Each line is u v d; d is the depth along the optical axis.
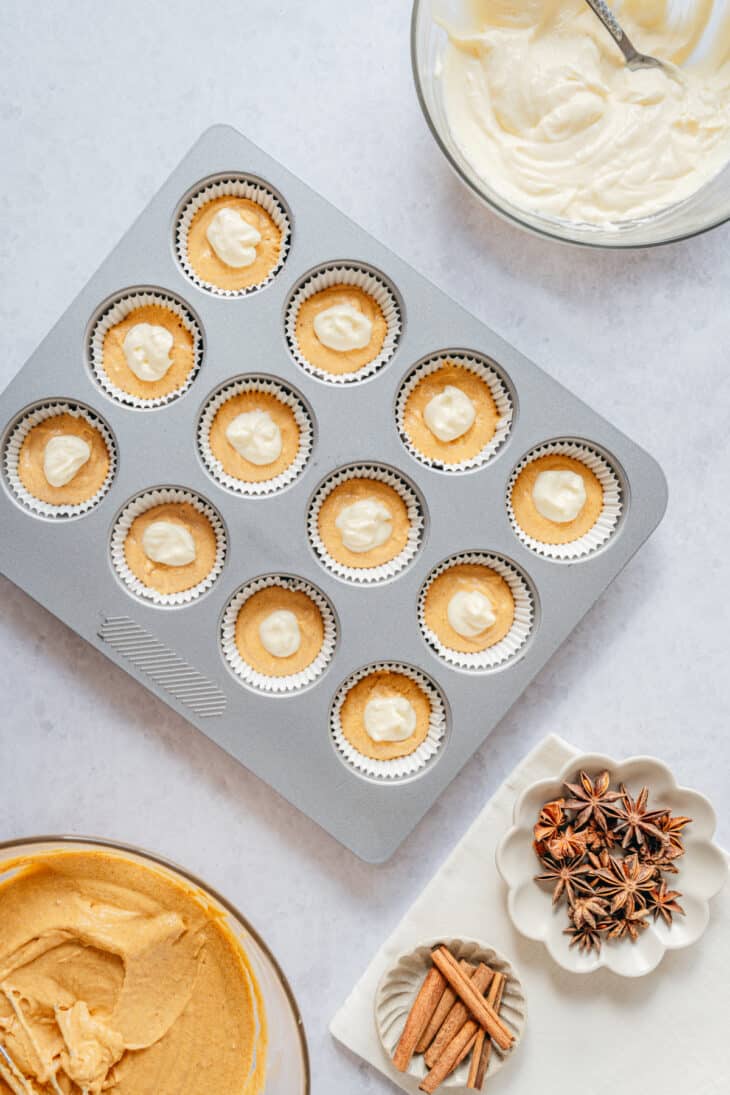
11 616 0.96
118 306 0.93
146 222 0.92
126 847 0.87
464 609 0.94
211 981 0.93
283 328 0.93
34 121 0.96
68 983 0.93
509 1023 0.93
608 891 0.92
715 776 0.97
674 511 0.97
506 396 0.94
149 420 0.93
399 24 0.96
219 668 0.93
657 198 0.95
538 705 0.97
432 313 0.92
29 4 0.96
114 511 0.93
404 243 0.96
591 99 0.94
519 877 0.92
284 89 0.97
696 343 0.97
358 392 0.93
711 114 0.95
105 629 0.93
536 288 0.97
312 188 0.94
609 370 0.97
